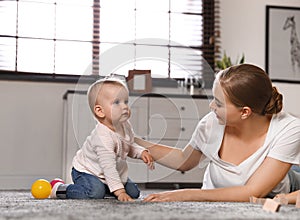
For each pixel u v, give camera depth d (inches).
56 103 162.4
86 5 170.7
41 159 160.9
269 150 65.1
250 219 38.0
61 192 72.4
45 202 57.9
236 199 61.7
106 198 68.5
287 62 179.3
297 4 181.2
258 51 177.9
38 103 161.6
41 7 168.4
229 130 68.1
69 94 138.6
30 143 160.7
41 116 161.6
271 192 69.2
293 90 179.5
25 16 166.9
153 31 160.2
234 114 63.9
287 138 64.0
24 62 164.9
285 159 63.4
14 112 160.2
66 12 169.6
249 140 66.9
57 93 162.6
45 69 166.2
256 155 65.2
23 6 167.0
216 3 177.6
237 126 66.3
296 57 179.9
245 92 62.2
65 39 168.6
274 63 178.7
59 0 169.6
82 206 49.9
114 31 171.2
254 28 178.1
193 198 60.6
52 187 80.3
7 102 160.1
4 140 159.2
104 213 41.3
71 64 168.1
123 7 172.2
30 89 161.6
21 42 165.5
